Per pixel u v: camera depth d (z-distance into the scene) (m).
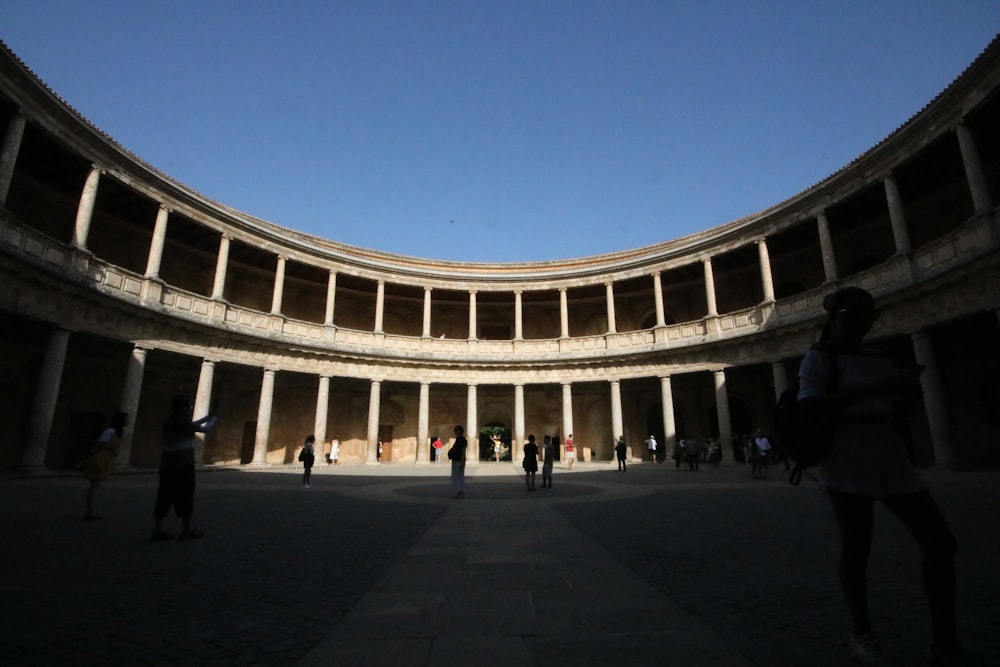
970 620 4.27
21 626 4.36
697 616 4.54
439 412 42.09
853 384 3.46
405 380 37.09
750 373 36.09
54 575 6.03
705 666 3.47
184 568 6.38
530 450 17.12
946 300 21.27
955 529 8.31
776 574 5.97
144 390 31.06
